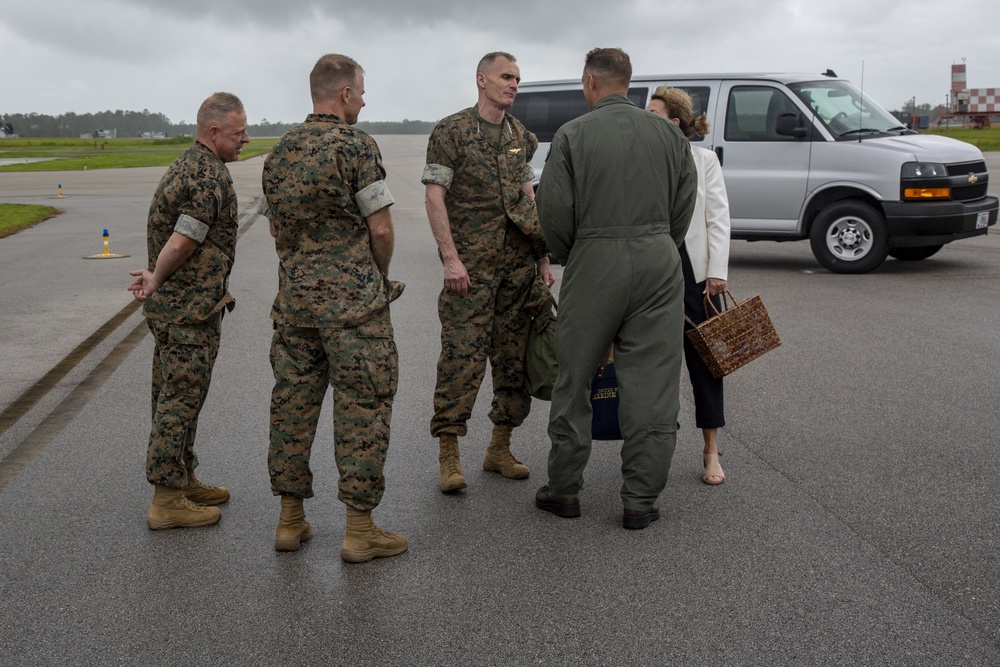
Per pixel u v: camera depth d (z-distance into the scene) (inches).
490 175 175.8
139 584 144.2
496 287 179.6
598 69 160.9
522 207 178.2
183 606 137.0
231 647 125.5
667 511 170.2
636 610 133.6
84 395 253.0
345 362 147.3
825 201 443.8
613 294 158.2
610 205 157.2
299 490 154.1
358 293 147.8
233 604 137.4
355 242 148.9
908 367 270.8
